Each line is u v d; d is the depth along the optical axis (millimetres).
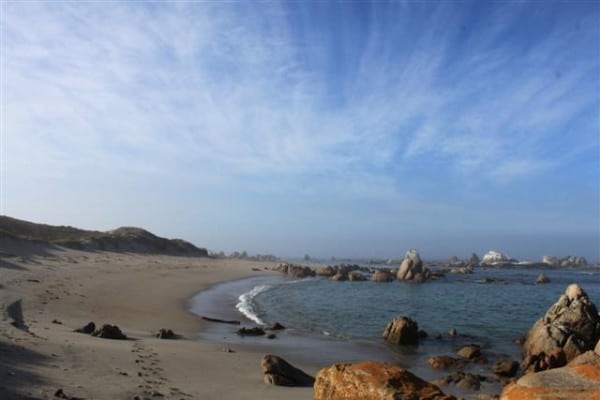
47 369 11891
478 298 51094
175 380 13344
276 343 23562
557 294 56188
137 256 74188
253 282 64312
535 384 6883
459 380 17828
